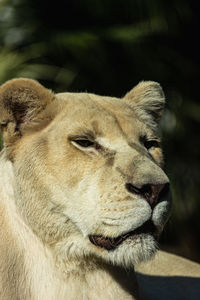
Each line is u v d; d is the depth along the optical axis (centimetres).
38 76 2058
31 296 848
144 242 781
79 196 807
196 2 2298
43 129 858
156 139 909
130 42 2120
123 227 773
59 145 830
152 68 2192
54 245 842
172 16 2216
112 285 871
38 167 833
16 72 2039
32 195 839
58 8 2192
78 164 816
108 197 783
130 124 873
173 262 1209
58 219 828
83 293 855
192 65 2291
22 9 2183
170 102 2220
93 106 867
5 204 879
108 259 813
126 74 2177
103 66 2123
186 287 1123
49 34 2133
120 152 815
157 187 761
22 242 858
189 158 2230
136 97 993
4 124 857
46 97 866
